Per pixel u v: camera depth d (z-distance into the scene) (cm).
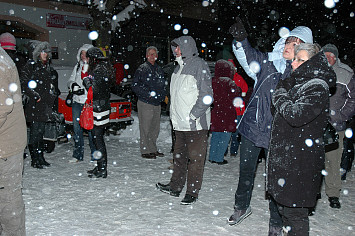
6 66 245
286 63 312
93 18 1055
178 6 1555
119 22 1117
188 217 377
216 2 1761
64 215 372
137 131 827
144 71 595
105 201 416
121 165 577
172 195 440
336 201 421
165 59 1648
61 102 701
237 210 358
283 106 255
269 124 322
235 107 576
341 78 391
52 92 536
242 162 346
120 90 1155
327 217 390
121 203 411
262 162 634
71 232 334
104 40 1062
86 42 1314
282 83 274
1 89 239
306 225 267
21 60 591
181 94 399
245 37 321
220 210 399
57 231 335
